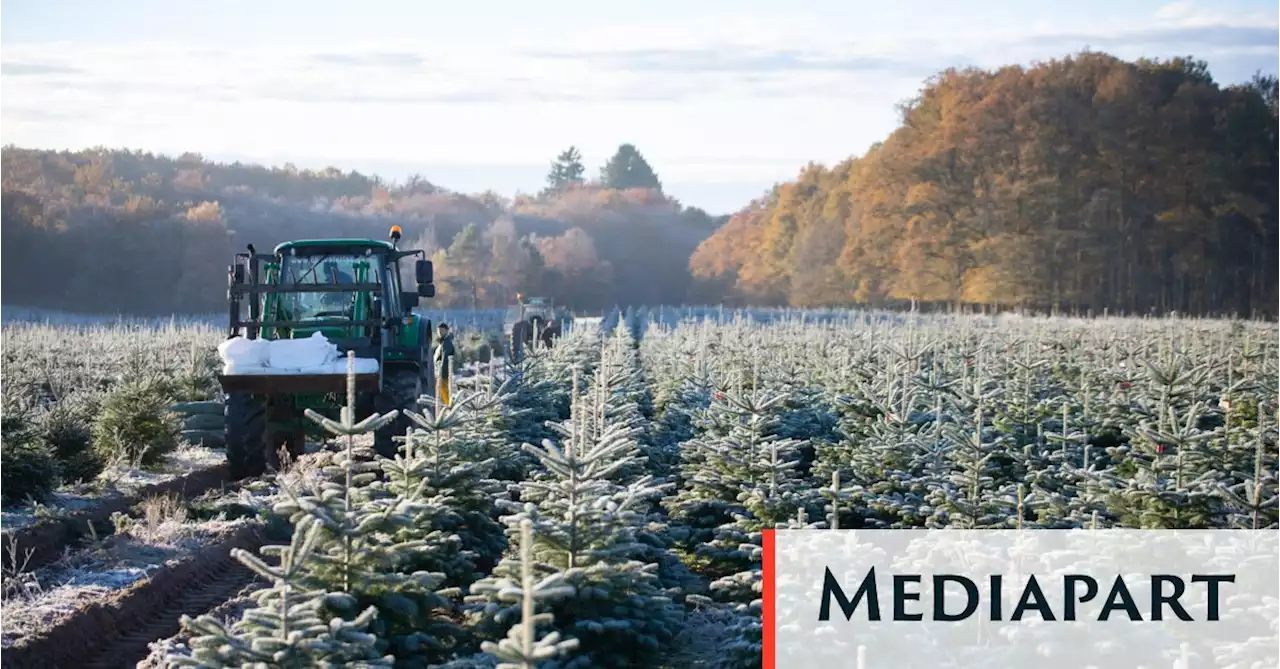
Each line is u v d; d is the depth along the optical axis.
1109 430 16.33
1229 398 14.39
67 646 9.80
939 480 12.26
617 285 147.38
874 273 85.88
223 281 92.19
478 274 112.50
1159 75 86.00
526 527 6.23
